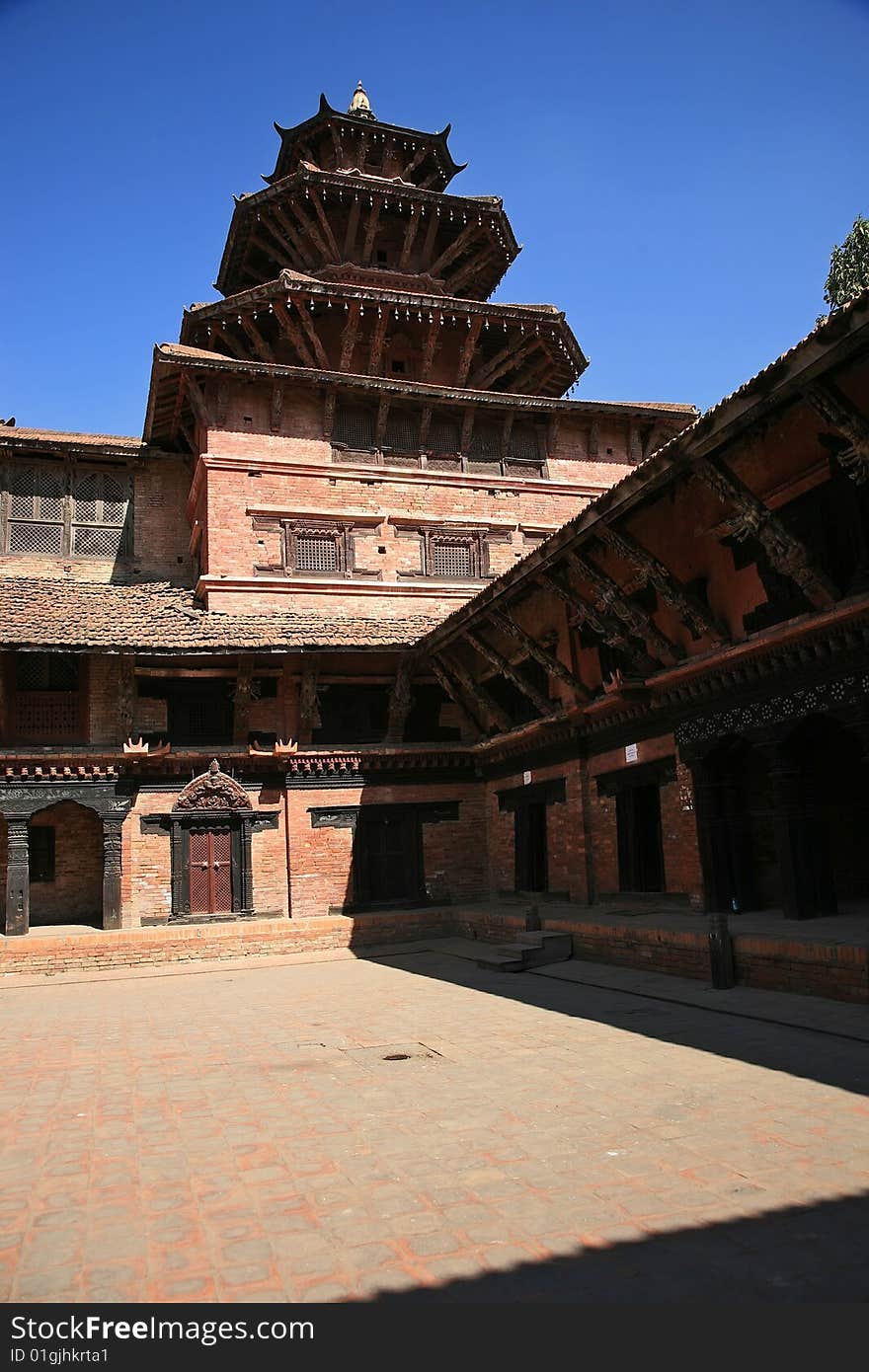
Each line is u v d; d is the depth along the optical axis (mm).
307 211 26359
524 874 20375
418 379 25906
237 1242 4641
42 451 23266
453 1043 9320
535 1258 4289
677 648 14578
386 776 21984
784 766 12461
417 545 23047
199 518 22375
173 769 20219
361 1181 5434
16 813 18891
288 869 20859
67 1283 4262
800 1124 5988
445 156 28125
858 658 11133
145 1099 7738
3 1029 11680
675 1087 7070
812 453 11516
